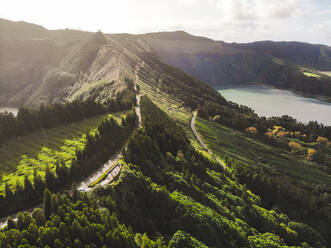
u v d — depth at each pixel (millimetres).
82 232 49188
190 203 73438
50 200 57531
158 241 52344
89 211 55781
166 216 67312
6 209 66500
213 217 72250
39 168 92500
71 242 47500
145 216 64938
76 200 60125
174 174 87562
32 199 69812
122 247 48656
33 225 49312
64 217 53031
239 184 118000
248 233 79625
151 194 69000
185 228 64812
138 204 66250
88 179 80188
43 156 102188
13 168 93312
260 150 196000
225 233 70188
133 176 71438
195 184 91000
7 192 67812
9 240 46375
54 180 75438
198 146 158250
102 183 73812
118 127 120438
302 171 175625
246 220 88375
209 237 64688
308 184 150500
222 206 86500
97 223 52750
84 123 141250
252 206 98125
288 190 122625
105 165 89500
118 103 178625
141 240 54406
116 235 49562
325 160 191250
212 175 108562
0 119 120312
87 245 47250
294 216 110688
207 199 84375
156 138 109500
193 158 106875
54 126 134625
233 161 141125
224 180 110500
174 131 126375
